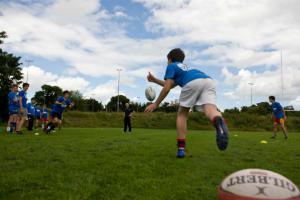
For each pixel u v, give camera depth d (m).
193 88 5.49
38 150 6.99
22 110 15.05
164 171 4.90
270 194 2.16
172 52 5.94
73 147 7.55
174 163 5.47
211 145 8.39
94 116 48.38
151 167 5.15
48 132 15.12
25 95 15.39
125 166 5.21
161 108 70.56
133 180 4.40
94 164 5.34
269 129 47.50
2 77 50.19
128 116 20.25
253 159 6.19
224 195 2.28
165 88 5.69
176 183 4.28
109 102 98.44
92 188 4.00
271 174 2.31
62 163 5.44
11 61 51.50
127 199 3.65
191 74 5.60
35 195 3.73
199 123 46.31
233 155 6.63
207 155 6.46
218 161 5.84
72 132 16.75
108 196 3.74
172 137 11.35
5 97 48.84
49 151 6.82
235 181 2.30
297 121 49.75
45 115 24.89
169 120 48.03
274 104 15.76
